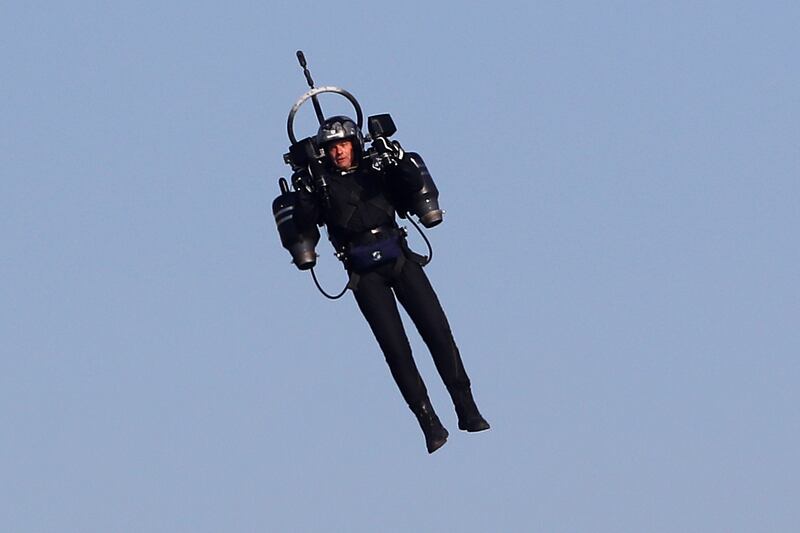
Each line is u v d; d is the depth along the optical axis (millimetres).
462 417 45688
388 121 44125
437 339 45062
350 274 45375
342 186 44719
